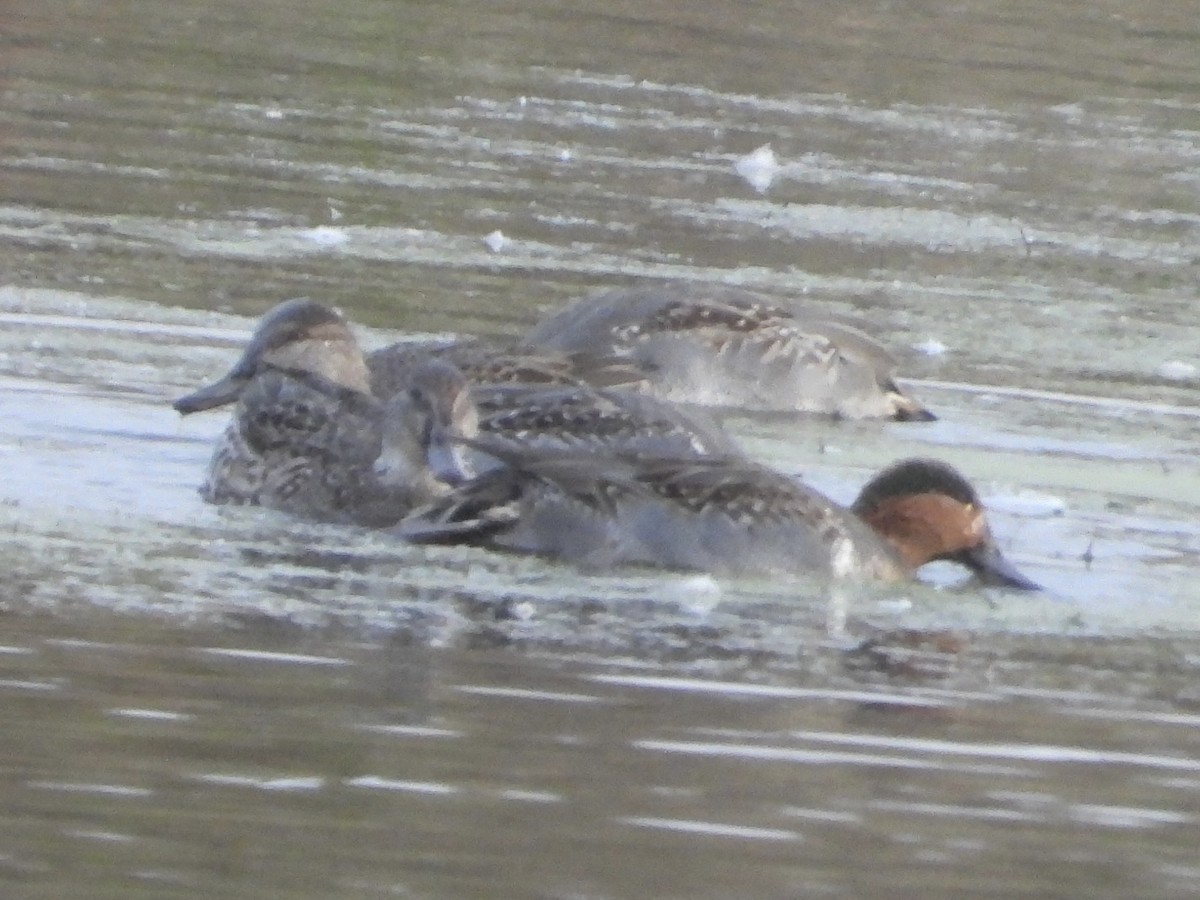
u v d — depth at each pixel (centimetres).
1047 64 2978
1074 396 1894
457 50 2856
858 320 1942
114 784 1043
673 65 2877
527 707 1164
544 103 2683
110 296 1927
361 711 1142
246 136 2461
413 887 966
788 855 1018
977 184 2525
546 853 1003
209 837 998
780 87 2825
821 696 1212
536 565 1400
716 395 1880
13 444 1555
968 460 1714
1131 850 1048
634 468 1414
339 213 2230
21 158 2316
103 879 957
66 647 1200
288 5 2983
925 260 2259
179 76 2655
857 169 2542
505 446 1476
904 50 3008
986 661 1286
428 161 2428
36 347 1777
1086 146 2697
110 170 2300
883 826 1054
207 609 1275
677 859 1006
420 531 1434
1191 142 2748
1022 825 1068
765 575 1398
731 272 2153
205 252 2077
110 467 1536
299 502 1485
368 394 1562
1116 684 1262
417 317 1948
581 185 2394
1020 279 2227
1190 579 1459
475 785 1067
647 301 1898
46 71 2622
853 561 1412
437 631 1266
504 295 2031
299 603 1298
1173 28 3162
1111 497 1628
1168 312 2161
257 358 1602
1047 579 1446
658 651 1259
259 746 1093
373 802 1043
